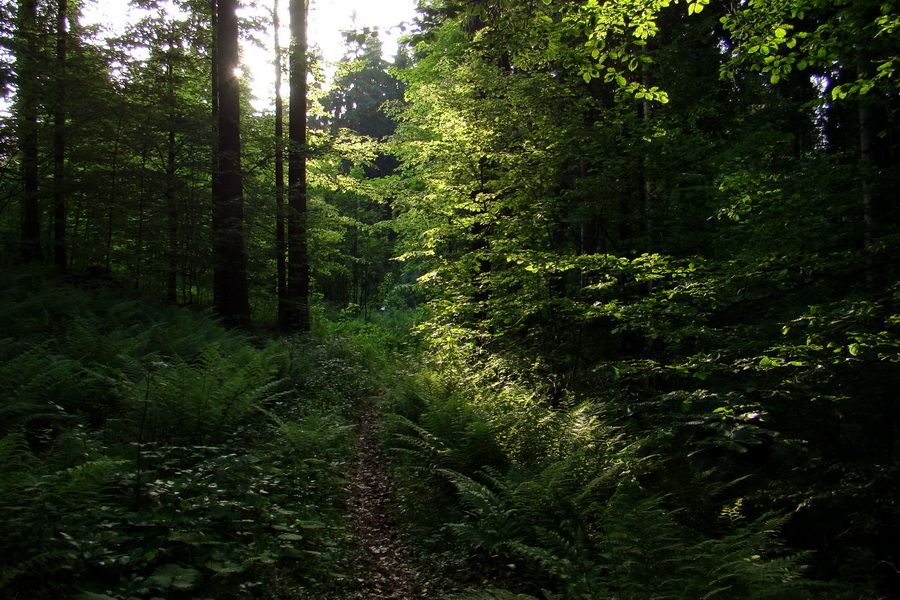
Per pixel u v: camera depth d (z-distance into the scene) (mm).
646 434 7164
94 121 12008
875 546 4957
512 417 7062
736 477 6645
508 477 5750
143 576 3393
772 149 9961
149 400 5379
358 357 14969
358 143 17000
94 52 12906
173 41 13859
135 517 3783
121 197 12805
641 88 6820
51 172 12211
